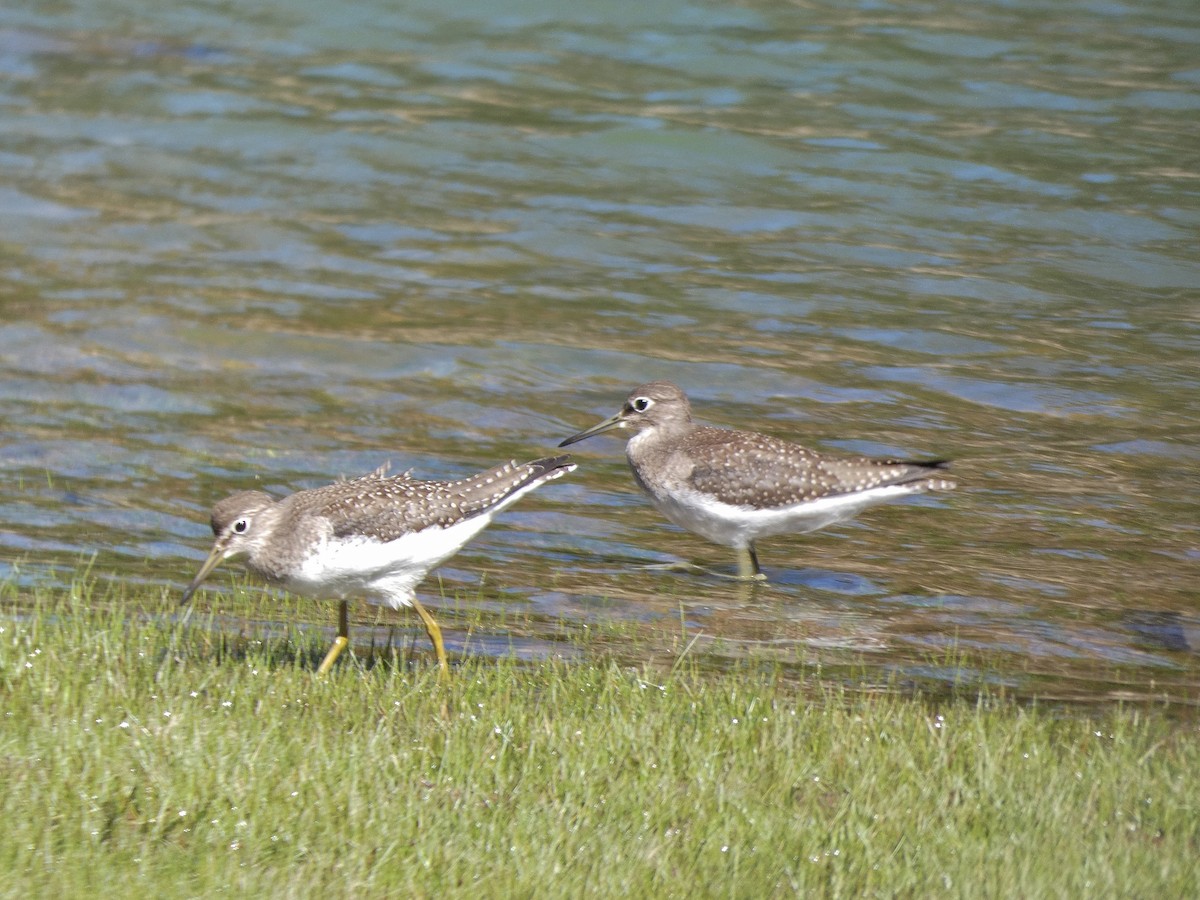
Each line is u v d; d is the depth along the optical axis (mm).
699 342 20734
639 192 26781
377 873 7648
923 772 8789
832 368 19766
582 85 32094
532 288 22906
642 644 11961
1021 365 19797
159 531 14742
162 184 27484
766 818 8172
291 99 31734
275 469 16516
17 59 34375
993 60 32500
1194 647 12055
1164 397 18719
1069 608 12953
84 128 30156
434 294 22688
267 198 26891
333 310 22031
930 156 27562
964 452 17125
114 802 8117
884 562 14219
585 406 18766
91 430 17641
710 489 13578
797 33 34594
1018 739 9242
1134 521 15180
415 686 10062
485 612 12805
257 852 7762
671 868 7785
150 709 9297
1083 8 36000
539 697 10125
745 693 10031
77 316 21578
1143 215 24750
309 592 10898
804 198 26203
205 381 19422
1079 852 7816
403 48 35094
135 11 38094
